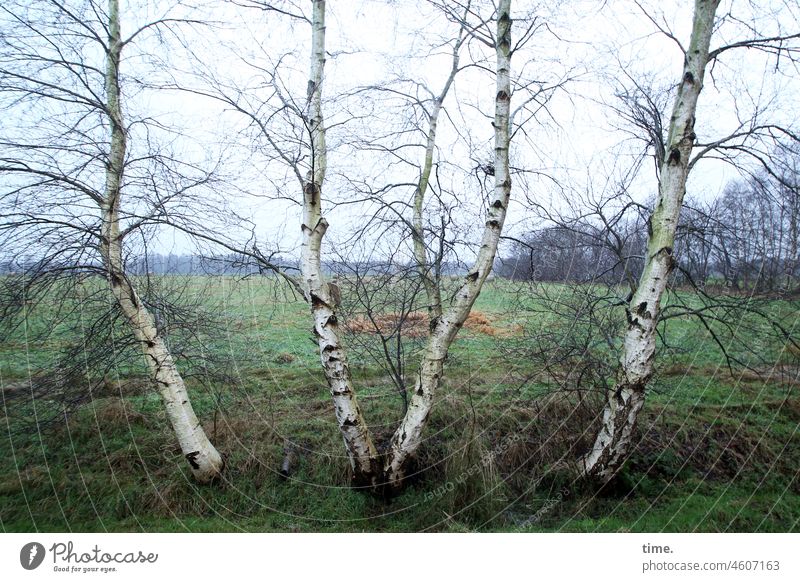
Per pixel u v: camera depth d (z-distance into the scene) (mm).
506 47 5039
